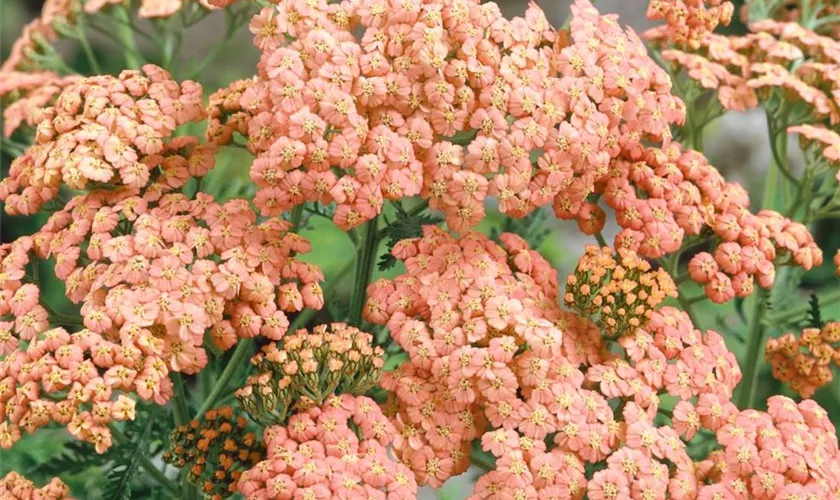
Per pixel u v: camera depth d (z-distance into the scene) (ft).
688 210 1.04
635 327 0.99
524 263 1.02
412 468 0.96
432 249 1.01
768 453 0.96
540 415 0.95
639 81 1.01
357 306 1.07
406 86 0.95
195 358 0.93
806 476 0.96
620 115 1.01
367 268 1.06
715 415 0.98
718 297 1.05
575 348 0.99
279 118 0.94
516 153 0.95
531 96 0.96
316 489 0.90
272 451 0.93
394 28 0.95
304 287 0.97
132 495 1.08
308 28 0.95
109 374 0.90
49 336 0.91
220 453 0.98
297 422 0.94
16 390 0.91
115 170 1.00
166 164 1.02
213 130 1.05
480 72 0.95
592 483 0.93
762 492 0.95
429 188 0.97
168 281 0.94
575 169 0.99
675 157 1.06
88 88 1.01
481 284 0.98
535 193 0.98
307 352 0.94
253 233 0.97
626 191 1.04
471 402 0.96
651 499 0.93
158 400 0.91
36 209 1.02
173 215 0.98
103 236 0.97
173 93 1.03
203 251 0.96
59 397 0.92
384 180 0.95
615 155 1.03
